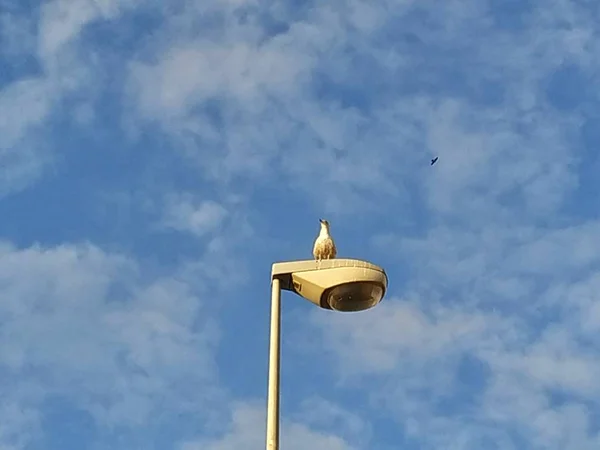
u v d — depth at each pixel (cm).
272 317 1634
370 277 1677
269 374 1557
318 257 1717
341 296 1683
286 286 1702
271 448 1483
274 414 1512
